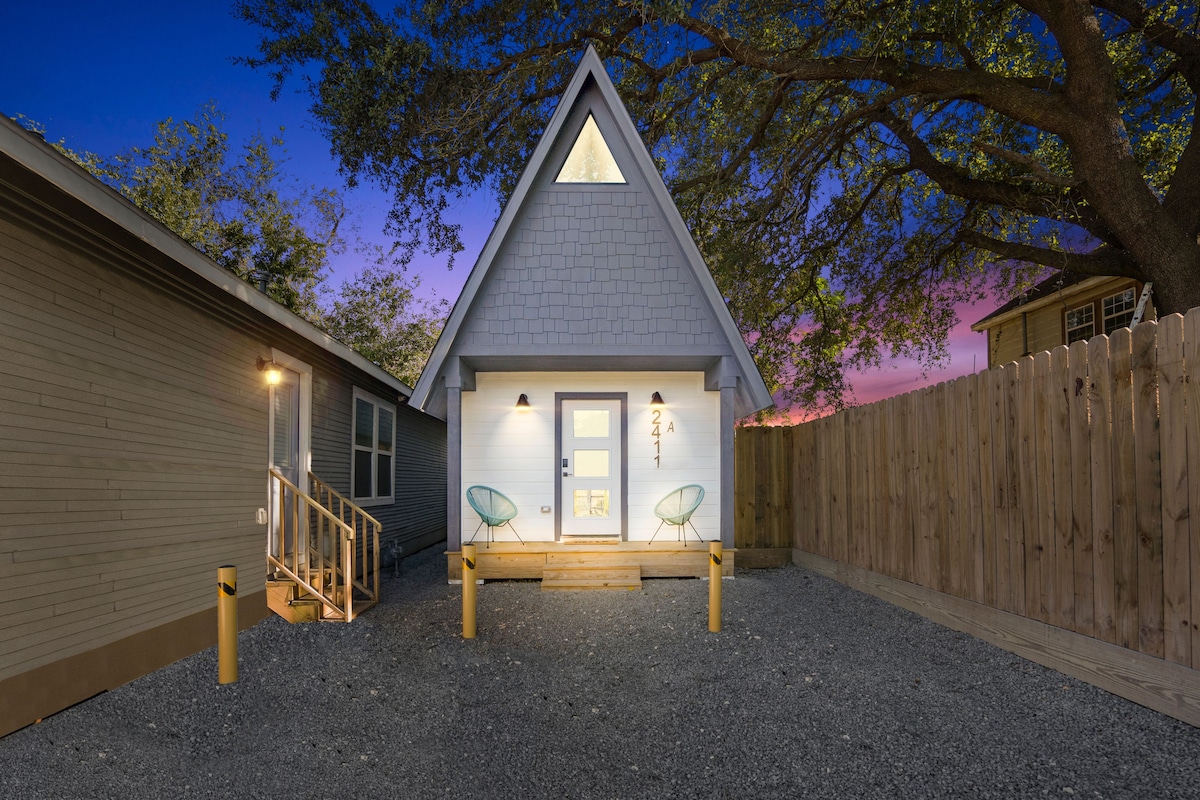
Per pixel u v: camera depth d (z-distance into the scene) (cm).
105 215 457
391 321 2442
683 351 902
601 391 962
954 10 972
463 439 952
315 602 712
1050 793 337
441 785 371
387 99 1257
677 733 431
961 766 370
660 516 896
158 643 553
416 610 752
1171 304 867
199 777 379
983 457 577
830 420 912
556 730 439
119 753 399
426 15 1230
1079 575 465
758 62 1110
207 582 634
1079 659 462
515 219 904
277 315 743
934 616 649
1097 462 449
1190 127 1155
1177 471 387
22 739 400
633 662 567
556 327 900
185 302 611
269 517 761
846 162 1431
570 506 949
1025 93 943
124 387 523
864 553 806
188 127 1927
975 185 1152
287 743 423
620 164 931
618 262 912
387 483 1258
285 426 841
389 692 507
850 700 470
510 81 1359
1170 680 392
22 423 422
